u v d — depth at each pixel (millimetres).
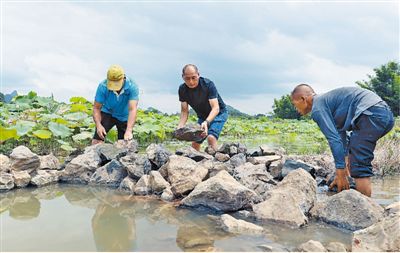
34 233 2301
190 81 4582
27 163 3873
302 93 3295
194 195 2920
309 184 2982
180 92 4949
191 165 3502
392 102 32406
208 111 4949
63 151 6145
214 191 2848
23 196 3314
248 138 11773
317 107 3129
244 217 2705
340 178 3064
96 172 3932
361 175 3021
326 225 2561
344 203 2627
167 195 3223
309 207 2844
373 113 2971
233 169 3943
